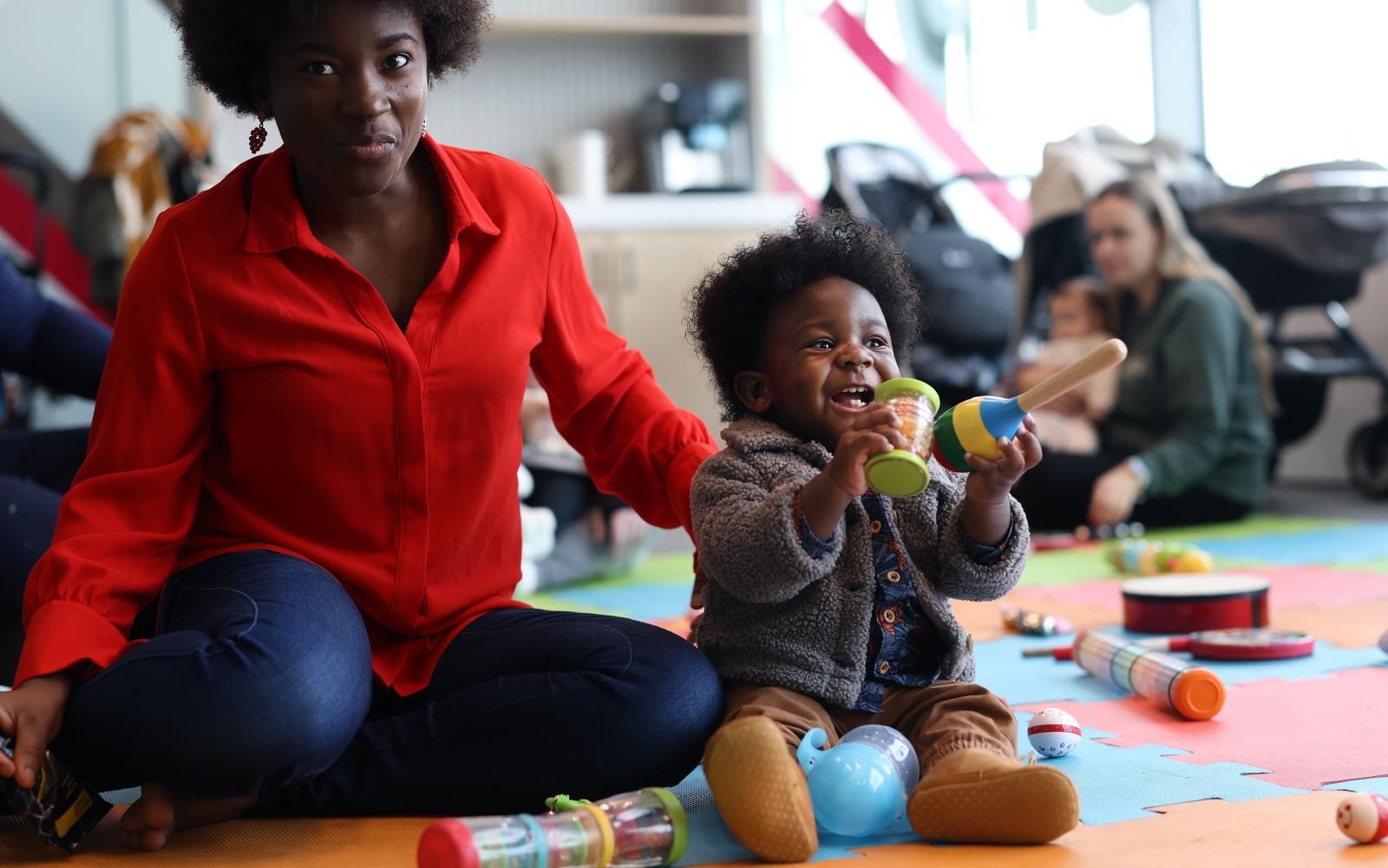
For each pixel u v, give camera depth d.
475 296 1.29
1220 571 2.72
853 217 1.43
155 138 4.14
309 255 1.25
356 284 1.25
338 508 1.26
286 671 1.10
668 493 1.38
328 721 1.12
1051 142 4.00
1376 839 1.06
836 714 1.26
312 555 1.26
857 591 1.25
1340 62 4.36
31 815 1.09
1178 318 3.50
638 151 5.02
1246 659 1.81
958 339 4.04
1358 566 2.69
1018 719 1.53
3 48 4.83
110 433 1.23
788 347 1.32
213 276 1.23
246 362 1.23
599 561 2.89
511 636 1.27
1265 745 1.38
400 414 1.25
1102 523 3.35
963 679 1.29
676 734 1.19
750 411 1.39
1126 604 2.06
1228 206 3.83
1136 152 4.00
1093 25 5.06
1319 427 4.53
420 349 1.26
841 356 1.30
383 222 1.29
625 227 4.51
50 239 4.86
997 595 1.27
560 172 4.74
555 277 1.39
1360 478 4.05
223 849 1.15
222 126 4.58
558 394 1.43
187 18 1.26
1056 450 3.43
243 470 1.27
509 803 1.21
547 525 2.75
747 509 1.21
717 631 1.28
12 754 1.06
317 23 1.16
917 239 4.11
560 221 1.40
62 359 1.75
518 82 4.96
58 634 1.12
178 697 1.08
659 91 4.89
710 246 4.58
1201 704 1.50
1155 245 3.59
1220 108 4.80
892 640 1.26
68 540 1.19
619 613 2.48
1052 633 2.07
